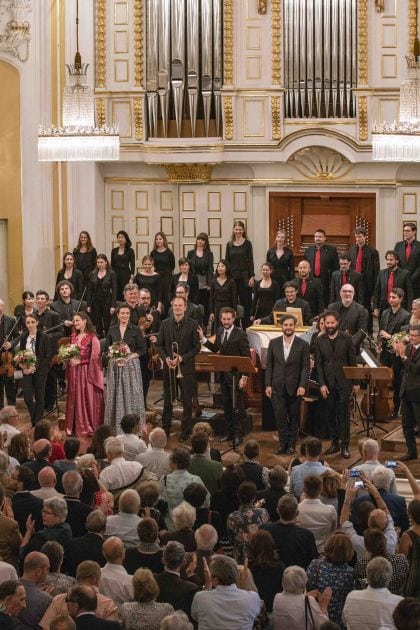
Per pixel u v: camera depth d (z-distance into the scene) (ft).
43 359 49.57
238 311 58.03
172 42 63.77
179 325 47.85
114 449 34.99
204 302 60.29
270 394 45.75
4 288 65.57
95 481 33.06
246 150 64.23
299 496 34.86
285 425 46.14
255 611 25.89
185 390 47.73
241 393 47.60
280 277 59.98
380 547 27.99
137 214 66.95
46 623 24.93
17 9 63.26
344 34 62.54
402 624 22.82
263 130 64.18
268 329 52.03
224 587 25.85
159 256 60.49
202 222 66.54
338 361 45.44
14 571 27.30
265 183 65.51
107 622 24.20
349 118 63.46
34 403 50.85
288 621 25.88
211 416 49.37
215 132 65.16
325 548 28.25
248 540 30.83
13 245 65.31
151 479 34.83
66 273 58.80
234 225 63.87
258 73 63.82
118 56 64.59
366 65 62.64
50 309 52.70
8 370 50.08
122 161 65.67
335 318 45.39
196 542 28.71
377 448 35.22
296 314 51.70
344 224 65.16
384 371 43.73
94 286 58.03
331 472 33.83
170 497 33.71
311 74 63.16
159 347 48.14
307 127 63.62
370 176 64.28
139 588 24.90
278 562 28.50
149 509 31.78
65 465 35.22
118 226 67.15
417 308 47.55
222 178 66.03
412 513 29.30
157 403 54.03
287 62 63.31
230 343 47.50
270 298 57.11
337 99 63.46
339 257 59.93
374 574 25.76
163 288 60.49
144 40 64.23
